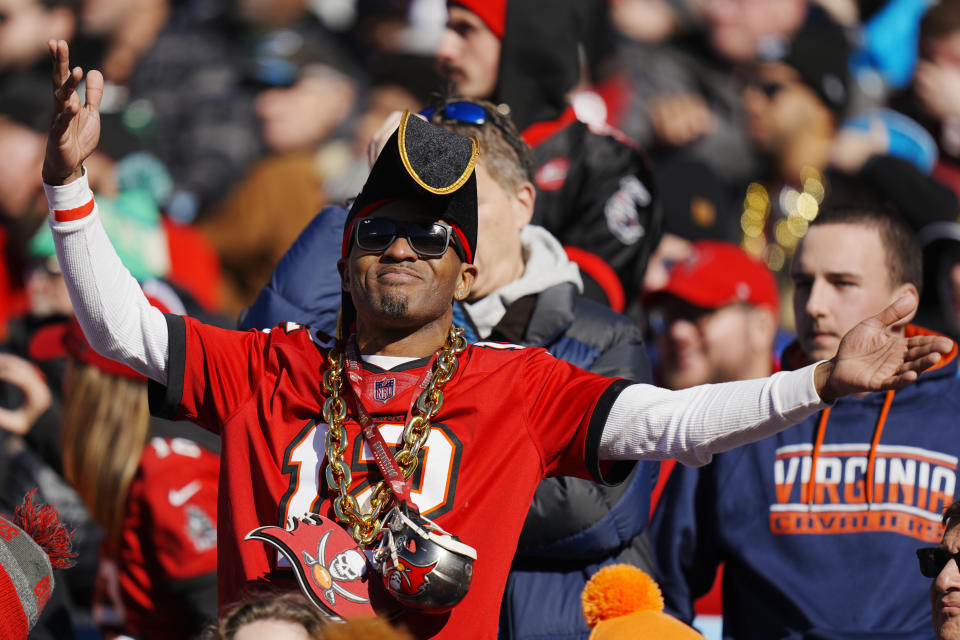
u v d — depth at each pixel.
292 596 8.78
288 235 26.08
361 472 9.66
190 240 25.28
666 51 28.53
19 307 22.50
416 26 30.06
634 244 17.00
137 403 15.41
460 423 9.75
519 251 12.95
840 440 13.05
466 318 12.44
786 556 12.91
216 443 15.47
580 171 16.89
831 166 26.61
